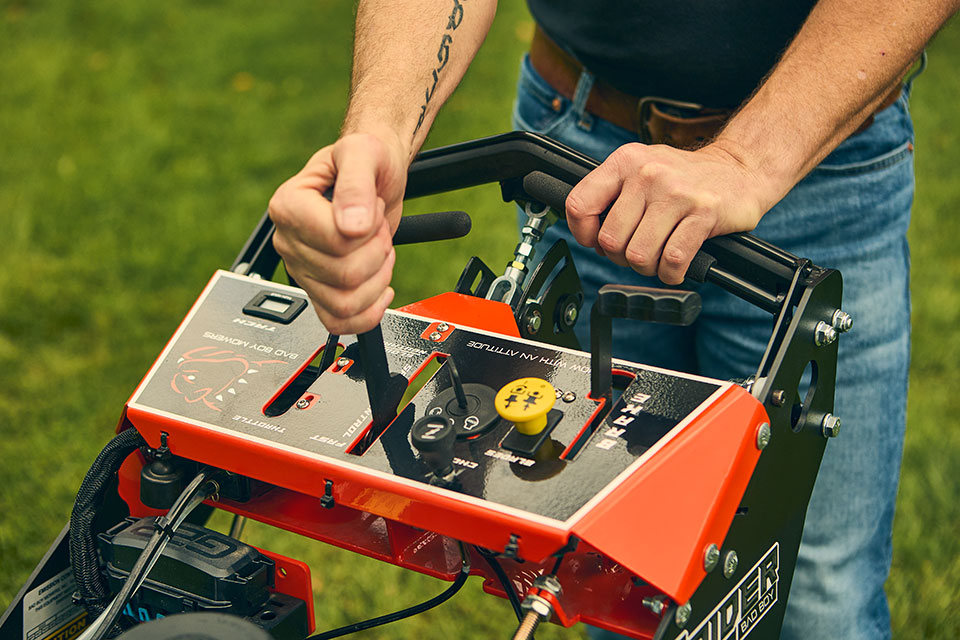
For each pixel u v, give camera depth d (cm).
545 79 199
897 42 137
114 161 492
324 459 116
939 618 250
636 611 113
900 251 181
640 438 112
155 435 128
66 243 427
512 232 419
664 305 108
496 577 121
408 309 144
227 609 124
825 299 128
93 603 134
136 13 670
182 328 139
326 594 261
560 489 107
